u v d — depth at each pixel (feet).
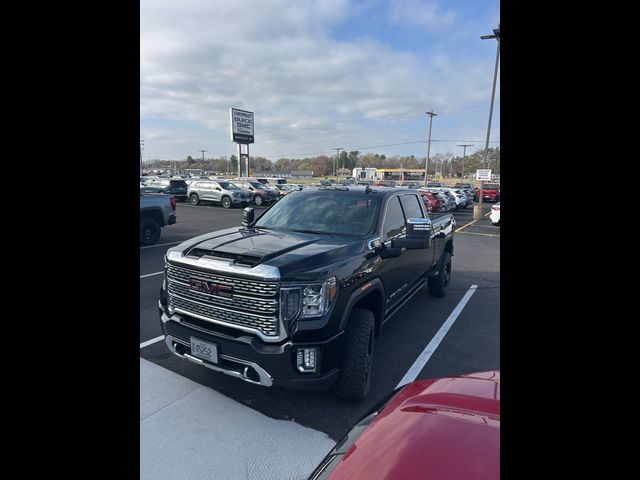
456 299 21.20
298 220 13.55
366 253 11.14
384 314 12.45
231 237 11.67
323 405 10.34
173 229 46.80
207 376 11.73
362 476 4.28
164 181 86.84
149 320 16.46
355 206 13.57
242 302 9.12
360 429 5.51
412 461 4.22
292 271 8.95
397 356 13.73
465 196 103.81
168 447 8.56
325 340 8.96
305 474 7.89
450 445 4.36
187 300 10.13
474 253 37.78
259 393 10.86
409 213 15.85
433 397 5.64
